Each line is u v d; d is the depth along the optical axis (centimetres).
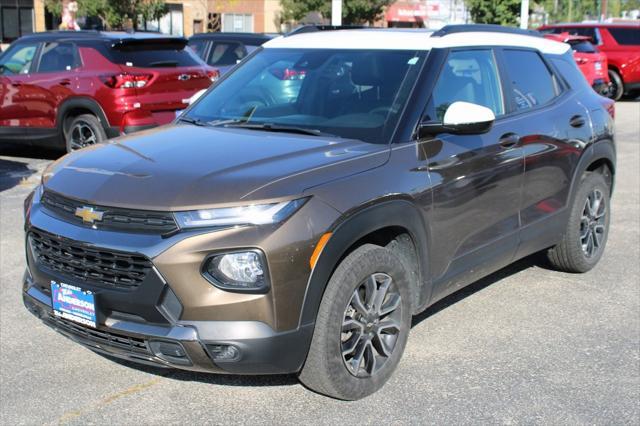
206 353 325
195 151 386
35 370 414
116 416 367
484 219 450
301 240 332
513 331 473
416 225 392
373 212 363
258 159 368
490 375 411
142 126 945
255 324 327
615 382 405
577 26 2084
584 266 575
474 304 519
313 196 343
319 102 445
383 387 395
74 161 396
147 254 324
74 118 984
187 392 391
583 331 474
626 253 644
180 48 1027
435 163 408
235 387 396
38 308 377
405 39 461
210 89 505
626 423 363
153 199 335
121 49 966
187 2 3447
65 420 362
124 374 411
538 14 3897
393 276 380
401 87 428
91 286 343
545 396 388
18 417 364
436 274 419
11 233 678
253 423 360
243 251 323
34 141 1017
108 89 938
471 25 491
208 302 322
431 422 362
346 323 362
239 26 3612
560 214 534
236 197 330
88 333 354
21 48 1031
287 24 3600
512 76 502
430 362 426
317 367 354
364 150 386
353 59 460
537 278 575
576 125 539
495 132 461
